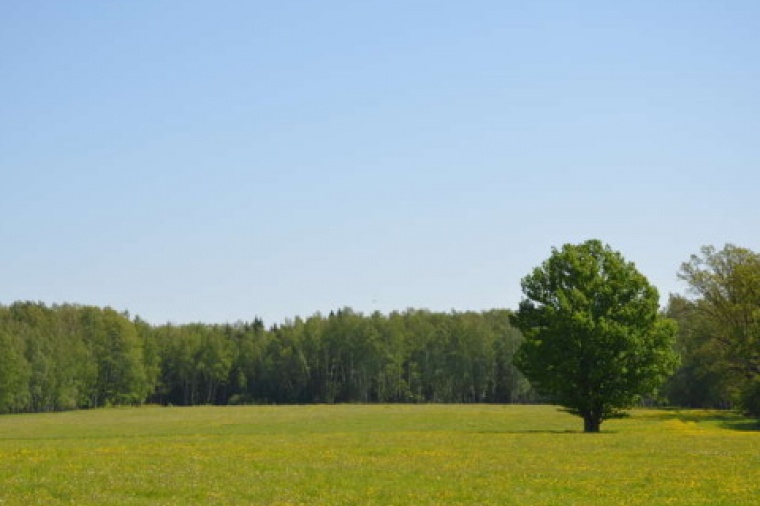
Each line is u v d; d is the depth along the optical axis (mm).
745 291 95625
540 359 68938
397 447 50219
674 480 33688
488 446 50812
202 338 195250
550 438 58312
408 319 199375
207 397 197000
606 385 67750
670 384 127625
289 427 83188
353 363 188250
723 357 96812
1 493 30000
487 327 186625
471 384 183250
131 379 174875
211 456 44406
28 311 192000
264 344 196375
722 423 84312
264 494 30312
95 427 89562
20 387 153125
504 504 28234
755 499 28719
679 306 106250
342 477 35156
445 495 30094
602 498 29391
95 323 190000
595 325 67125
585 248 72750
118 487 31922
